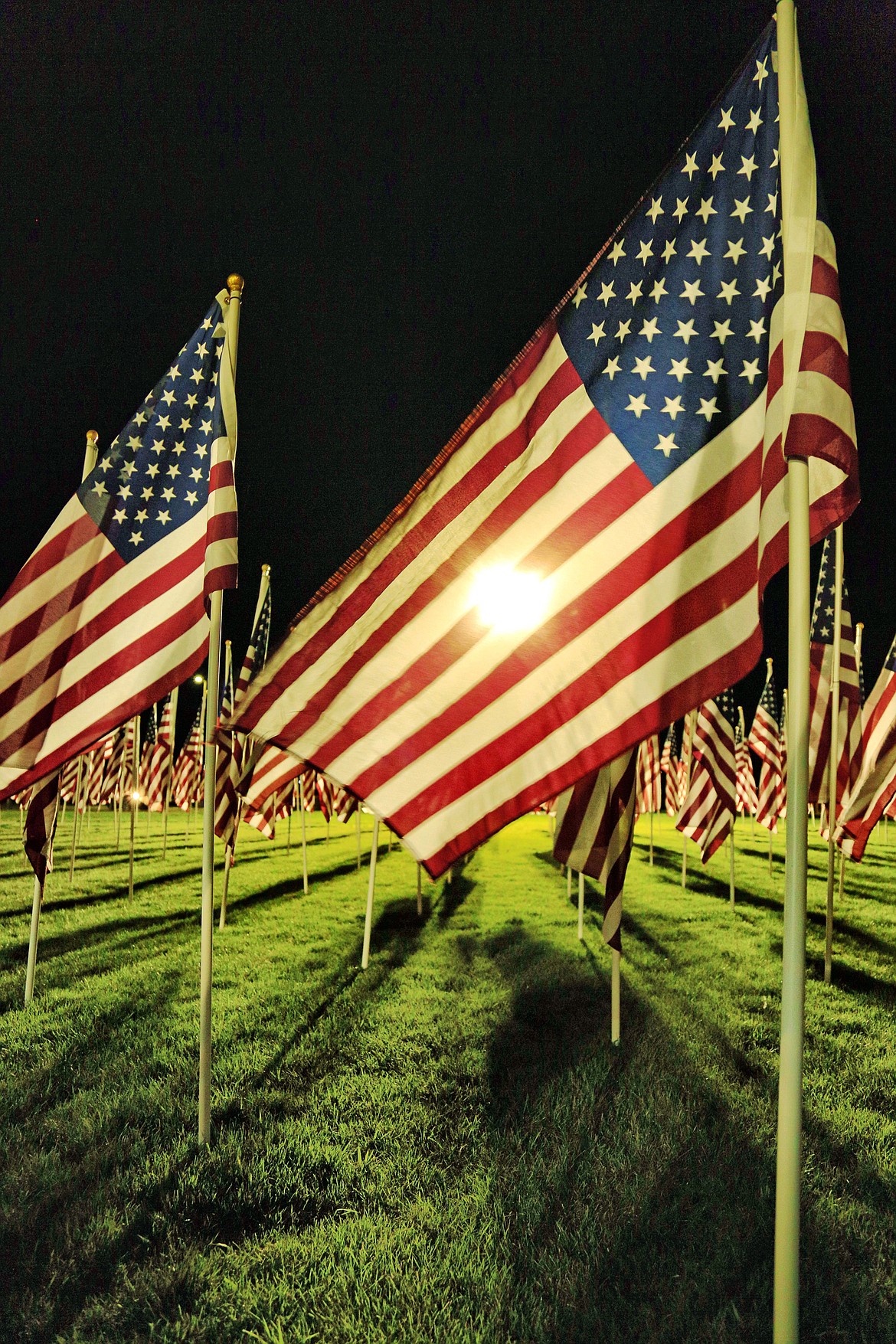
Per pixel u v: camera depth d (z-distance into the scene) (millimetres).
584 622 3723
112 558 6090
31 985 8547
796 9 3262
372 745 3902
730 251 3689
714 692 3475
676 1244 4441
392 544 3990
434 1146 5523
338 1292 4023
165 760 23234
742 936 12484
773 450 3357
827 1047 7523
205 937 5520
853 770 11094
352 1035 7637
